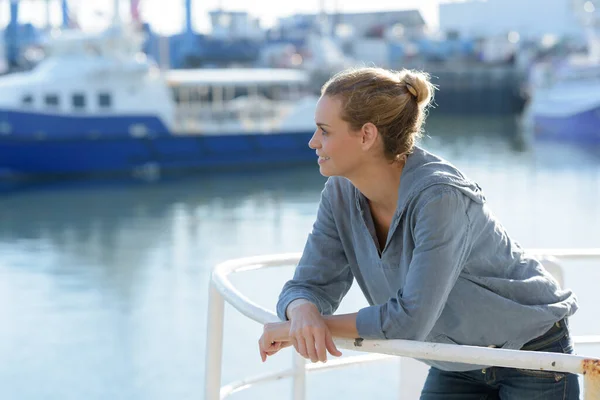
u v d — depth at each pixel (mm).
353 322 1763
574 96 42406
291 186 27047
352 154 1848
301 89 31641
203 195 25422
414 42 66938
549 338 1925
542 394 1906
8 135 27047
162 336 11641
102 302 13695
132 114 28266
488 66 63375
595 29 63031
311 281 2025
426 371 2506
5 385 9766
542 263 2260
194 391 9523
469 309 1869
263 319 1768
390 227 1855
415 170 1821
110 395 9453
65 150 27641
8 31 50125
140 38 28844
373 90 1812
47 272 16109
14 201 24328
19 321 12578
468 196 1789
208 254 17719
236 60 55844
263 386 8406
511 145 38906
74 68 27516
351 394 7953
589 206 22750
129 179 28047
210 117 29891
